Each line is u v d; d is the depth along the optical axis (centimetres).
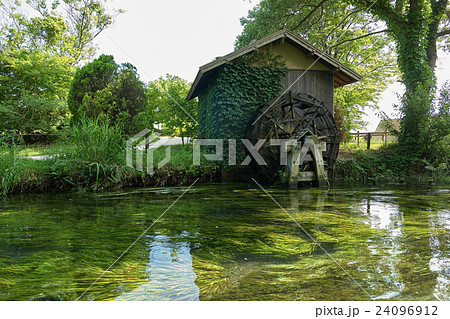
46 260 227
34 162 648
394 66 1880
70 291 173
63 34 2156
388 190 654
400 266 208
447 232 301
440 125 940
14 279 191
